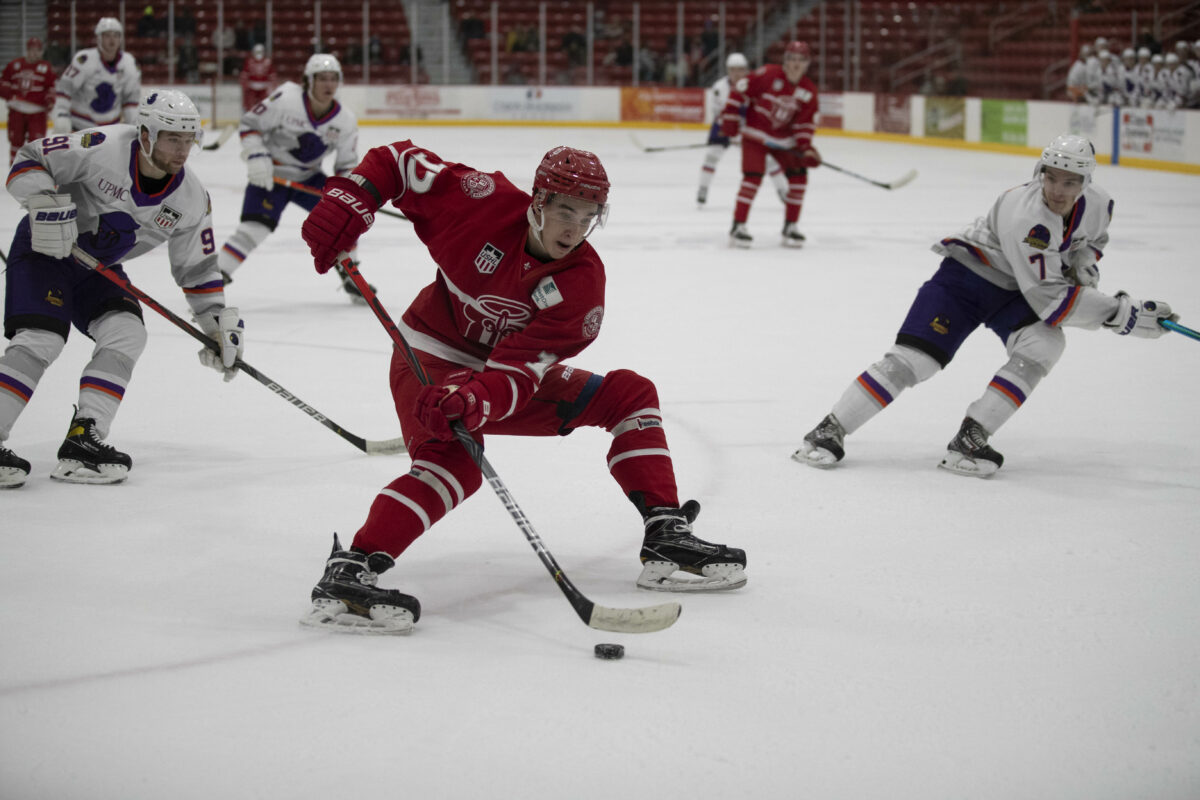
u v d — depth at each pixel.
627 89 32.72
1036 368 5.24
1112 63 22.94
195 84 30.48
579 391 3.95
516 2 32.53
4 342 7.76
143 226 4.91
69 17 29.81
